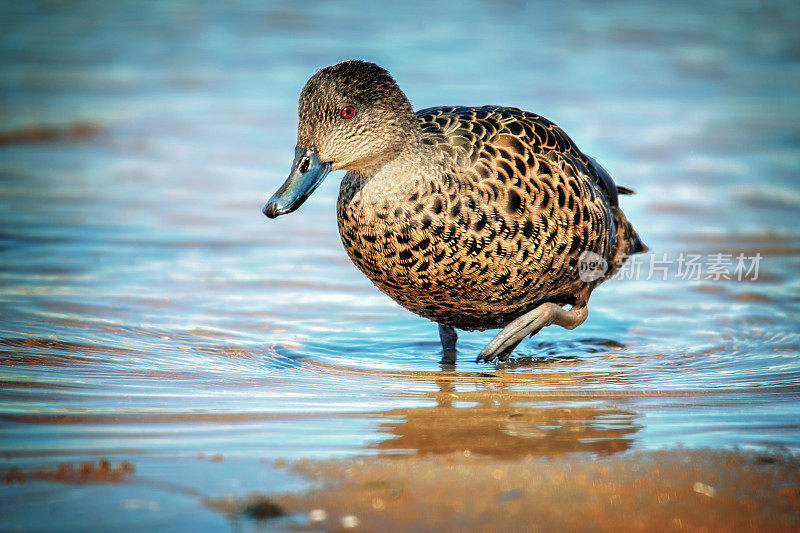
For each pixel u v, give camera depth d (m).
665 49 29.42
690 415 8.52
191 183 18.52
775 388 9.40
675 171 19.14
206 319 11.67
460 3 34.53
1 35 30.45
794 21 32.69
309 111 9.23
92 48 29.25
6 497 6.46
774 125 22.47
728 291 13.10
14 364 9.62
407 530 6.04
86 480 6.75
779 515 6.32
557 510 6.34
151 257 14.20
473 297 9.77
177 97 24.72
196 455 7.29
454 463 7.16
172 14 33.09
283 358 10.42
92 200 17.19
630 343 11.27
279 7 33.72
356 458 7.26
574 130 21.64
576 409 8.72
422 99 23.41
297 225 16.30
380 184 9.27
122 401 8.67
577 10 33.88
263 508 6.26
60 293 12.30
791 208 16.98
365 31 30.50
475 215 9.19
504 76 25.95
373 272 9.76
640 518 6.25
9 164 19.42
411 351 11.04
